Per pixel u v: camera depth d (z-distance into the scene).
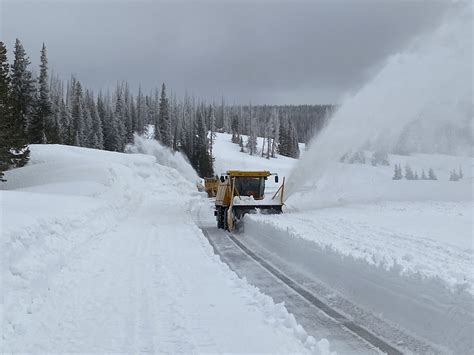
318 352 5.38
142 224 19.92
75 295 8.01
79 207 16.33
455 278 6.45
